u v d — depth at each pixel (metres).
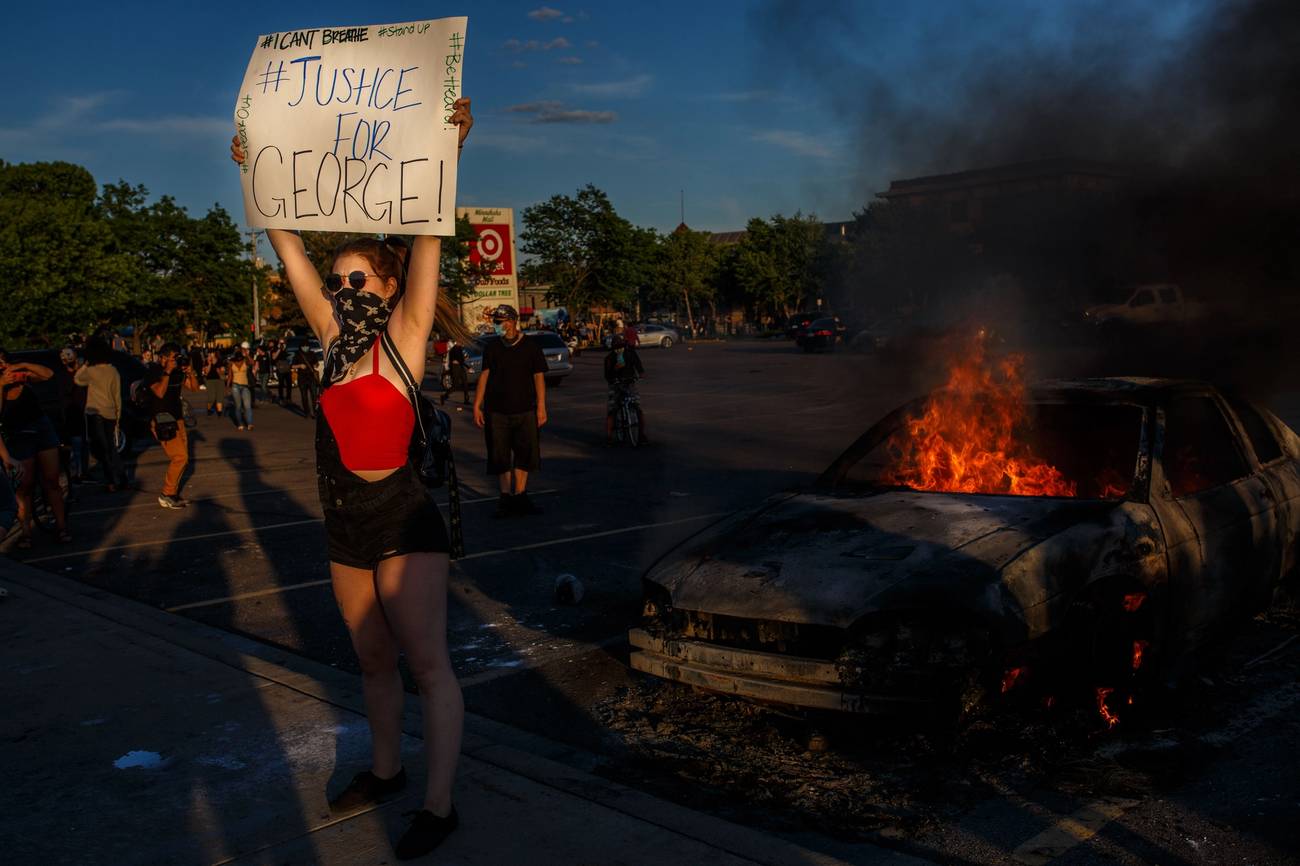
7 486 6.74
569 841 3.10
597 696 4.75
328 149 3.10
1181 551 4.38
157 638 5.47
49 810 3.42
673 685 4.83
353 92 3.08
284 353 28.53
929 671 3.66
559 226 61.81
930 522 4.34
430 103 2.96
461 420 20.00
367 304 2.94
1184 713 4.27
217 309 63.19
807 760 3.94
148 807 3.42
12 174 66.12
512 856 3.01
